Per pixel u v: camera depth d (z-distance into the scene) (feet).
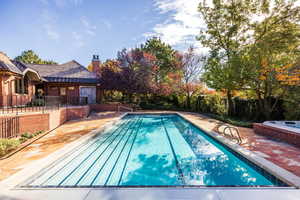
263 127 24.13
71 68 67.97
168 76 76.28
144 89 66.95
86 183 12.71
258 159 14.34
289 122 25.23
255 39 43.55
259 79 33.37
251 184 12.56
